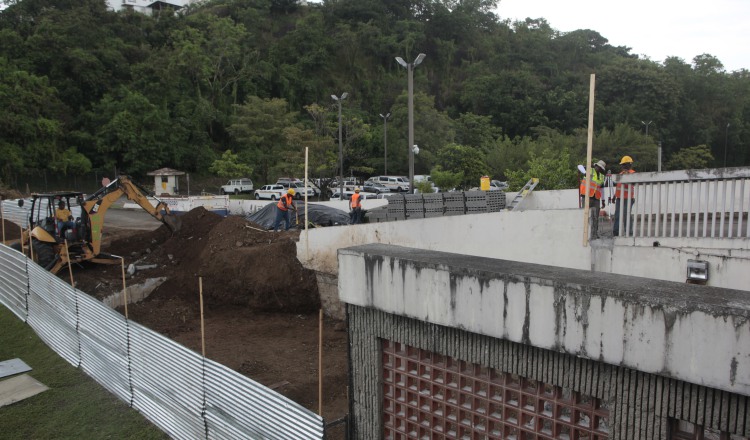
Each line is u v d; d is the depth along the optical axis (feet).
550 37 311.68
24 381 31.37
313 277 48.26
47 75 173.47
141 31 208.64
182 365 22.35
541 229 37.24
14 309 43.47
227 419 19.80
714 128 244.42
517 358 13.75
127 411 26.94
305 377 34.12
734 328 10.08
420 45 271.28
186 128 184.14
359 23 256.52
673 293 11.41
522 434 14.02
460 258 15.85
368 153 190.60
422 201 59.16
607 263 32.40
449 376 15.60
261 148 169.48
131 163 169.27
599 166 41.34
